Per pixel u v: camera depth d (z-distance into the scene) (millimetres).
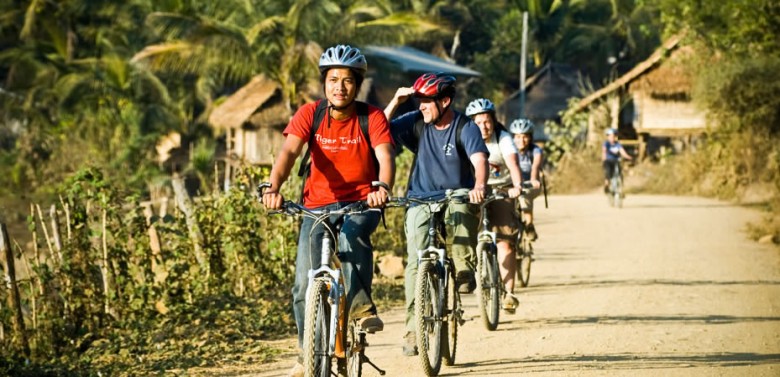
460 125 14211
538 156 20766
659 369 14172
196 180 71000
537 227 38125
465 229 14453
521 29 115500
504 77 117000
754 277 24578
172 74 87188
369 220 11484
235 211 21219
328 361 10758
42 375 15258
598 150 71125
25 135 73750
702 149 59062
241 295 20953
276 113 70438
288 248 22516
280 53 67125
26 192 67250
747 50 49375
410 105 43625
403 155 31016
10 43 98375
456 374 13898
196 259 20938
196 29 63500
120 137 75000
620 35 119000
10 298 16750
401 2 108750
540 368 14211
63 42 88750
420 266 13398
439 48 109938
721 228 37188
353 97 11453
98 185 18750
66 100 78500
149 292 18922
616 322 18203
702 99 50938
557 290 22531
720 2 48625
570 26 118688
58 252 18016
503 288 17375
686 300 20859
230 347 16609
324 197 11594
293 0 66188
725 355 15297
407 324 13758
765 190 50406
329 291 10883
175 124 79500
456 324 14523
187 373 14656
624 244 32188
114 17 92500
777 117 50188
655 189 60750
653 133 70125
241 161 23406
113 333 17672
